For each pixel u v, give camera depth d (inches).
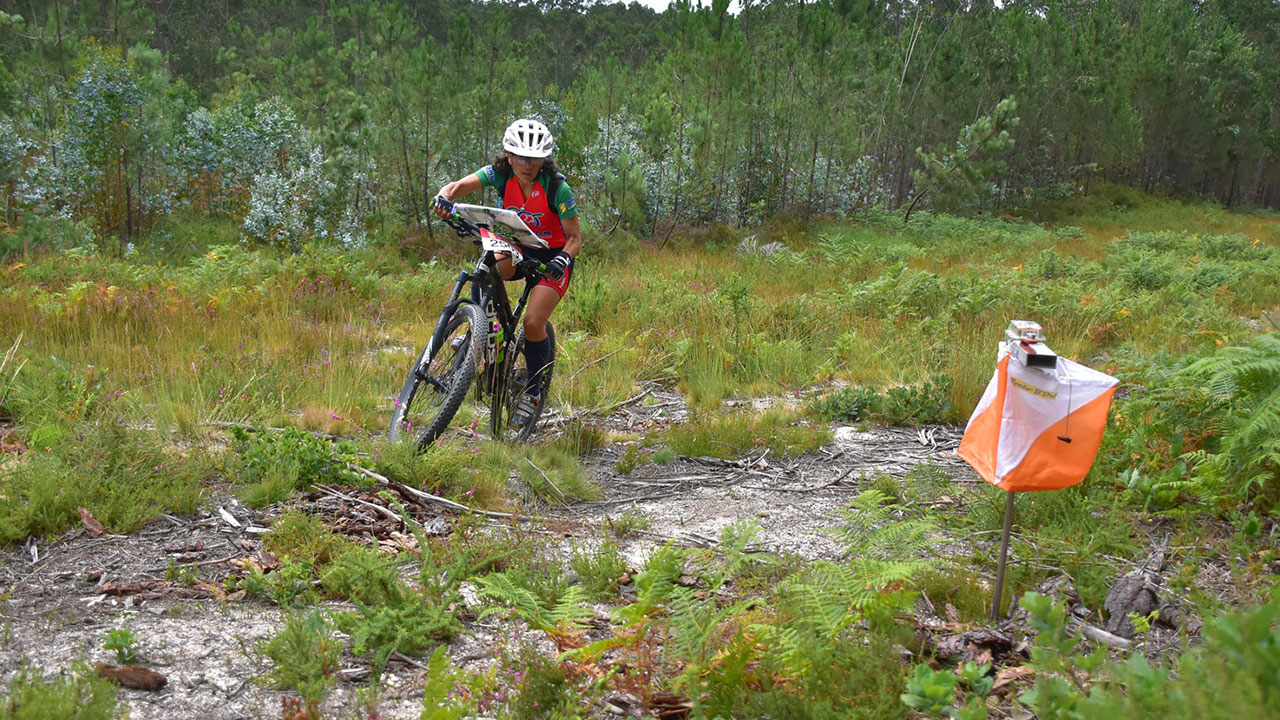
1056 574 135.5
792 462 208.2
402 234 612.1
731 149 805.2
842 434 234.2
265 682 101.0
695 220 771.4
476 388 212.5
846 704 93.5
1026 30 1378.0
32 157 623.8
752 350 311.9
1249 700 67.6
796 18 951.0
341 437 207.6
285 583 123.6
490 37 676.1
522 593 113.9
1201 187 1679.4
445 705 93.8
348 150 636.1
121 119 577.3
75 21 799.7
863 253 613.6
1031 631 117.0
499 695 98.9
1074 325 366.0
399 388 255.8
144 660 105.4
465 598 127.6
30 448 168.7
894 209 1080.2
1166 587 130.1
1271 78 1839.3
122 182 594.6
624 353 299.0
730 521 167.0
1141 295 440.1
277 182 590.9
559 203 199.6
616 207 679.1
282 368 253.3
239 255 466.6
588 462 207.5
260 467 166.7
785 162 842.8
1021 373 114.2
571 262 202.8
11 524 138.1
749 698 95.8
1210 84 1524.4
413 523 140.7
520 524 160.9
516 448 199.2
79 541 139.1
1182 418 179.3
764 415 236.5
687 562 141.0
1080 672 101.4
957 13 1496.1
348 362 271.3
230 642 111.4
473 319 191.8
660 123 712.4
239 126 724.0
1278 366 161.2
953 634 116.1
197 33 1822.1
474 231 201.0
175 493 152.5
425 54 663.1
